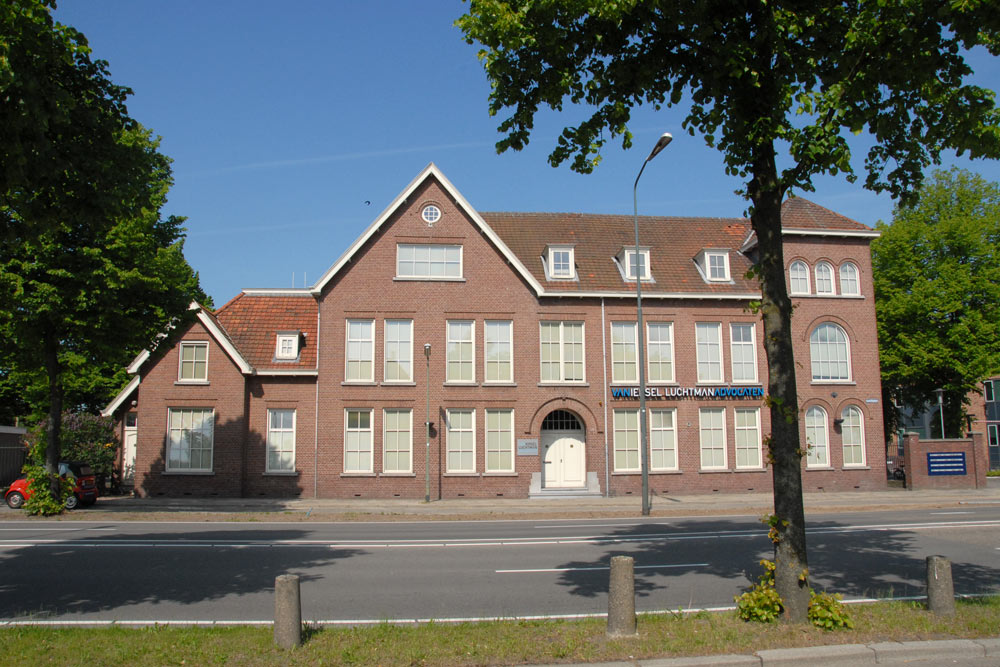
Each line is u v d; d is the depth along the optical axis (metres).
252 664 6.63
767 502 25.98
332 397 27.84
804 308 30.64
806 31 8.41
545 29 8.31
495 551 14.47
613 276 30.36
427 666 6.61
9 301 14.89
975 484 30.92
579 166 9.30
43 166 9.22
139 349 28.80
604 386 28.89
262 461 27.59
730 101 8.48
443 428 27.98
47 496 21.84
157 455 27.25
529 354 28.73
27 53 8.73
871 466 30.17
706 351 29.89
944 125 8.61
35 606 9.74
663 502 26.27
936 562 8.16
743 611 7.91
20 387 42.12
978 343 36.66
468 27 8.52
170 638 7.51
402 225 28.94
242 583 11.32
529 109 9.12
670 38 8.70
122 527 18.91
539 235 32.50
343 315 28.30
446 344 28.52
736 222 34.78
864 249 31.48
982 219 37.72
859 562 12.87
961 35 7.84
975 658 6.92
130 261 22.36
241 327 29.69
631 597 7.49
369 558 13.62
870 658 6.80
